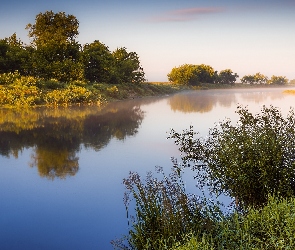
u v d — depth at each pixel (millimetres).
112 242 5520
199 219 5211
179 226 5027
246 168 6090
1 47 39438
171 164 10258
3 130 17047
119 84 50375
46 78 40906
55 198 7582
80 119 21781
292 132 6543
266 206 5328
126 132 16703
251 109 28656
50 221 6410
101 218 6453
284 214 5055
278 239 4578
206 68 111625
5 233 5957
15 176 9289
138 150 12438
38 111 26141
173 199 5473
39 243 5586
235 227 5062
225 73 122062
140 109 29188
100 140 14531
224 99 45719
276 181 6023
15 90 30188
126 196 7141
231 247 4570
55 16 57656
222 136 7062
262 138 6336
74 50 45562
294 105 32375
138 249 5086
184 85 97125
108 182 8648
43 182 8727
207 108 30312
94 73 48406
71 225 6219
